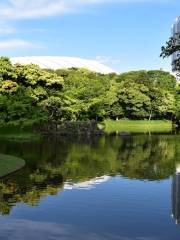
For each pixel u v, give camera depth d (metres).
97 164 35.62
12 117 66.62
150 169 33.25
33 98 69.62
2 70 69.00
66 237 15.49
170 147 52.31
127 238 15.48
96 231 16.30
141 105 112.69
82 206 20.39
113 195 23.05
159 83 135.38
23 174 29.80
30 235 15.69
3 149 46.59
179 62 15.80
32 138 64.19
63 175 29.58
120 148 50.44
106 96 108.50
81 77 103.50
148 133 82.06
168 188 25.28
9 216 18.36
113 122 112.75
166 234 15.98
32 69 73.19
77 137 69.00
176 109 114.50
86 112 92.25
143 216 18.59
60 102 74.81
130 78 127.00
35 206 20.27
